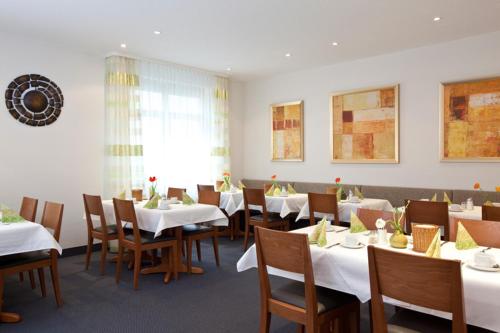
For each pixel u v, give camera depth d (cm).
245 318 298
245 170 743
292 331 275
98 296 346
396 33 461
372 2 370
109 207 452
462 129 487
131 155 552
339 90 604
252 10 387
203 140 652
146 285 375
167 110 602
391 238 229
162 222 369
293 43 497
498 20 421
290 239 201
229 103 717
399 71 540
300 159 653
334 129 608
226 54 548
